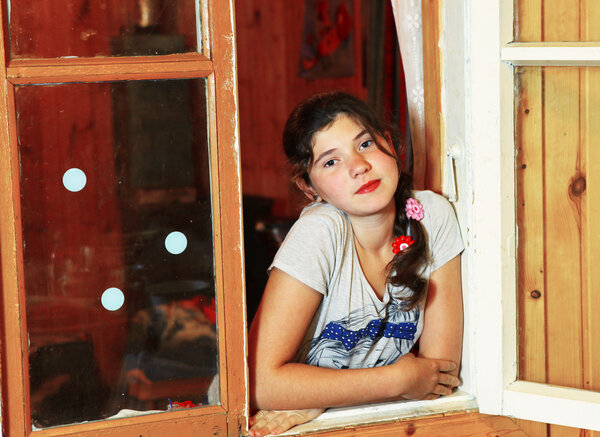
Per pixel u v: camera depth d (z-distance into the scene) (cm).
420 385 125
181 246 113
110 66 107
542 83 124
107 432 112
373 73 270
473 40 123
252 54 379
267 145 386
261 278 244
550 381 129
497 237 125
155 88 110
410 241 130
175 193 112
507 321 127
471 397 132
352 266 127
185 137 112
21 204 107
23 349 108
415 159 150
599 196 125
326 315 127
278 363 119
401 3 146
